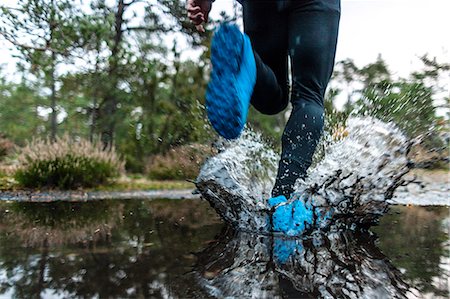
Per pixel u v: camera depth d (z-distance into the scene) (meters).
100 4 7.20
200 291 0.92
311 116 1.71
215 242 1.43
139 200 3.40
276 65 1.90
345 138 1.82
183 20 8.97
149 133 9.51
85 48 5.67
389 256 1.27
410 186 3.80
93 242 1.41
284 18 1.84
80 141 5.89
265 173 2.01
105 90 9.37
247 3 1.87
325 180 1.64
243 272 1.06
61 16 5.36
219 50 1.50
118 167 6.44
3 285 0.94
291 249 1.34
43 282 0.96
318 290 0.94
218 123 1.54
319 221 1.62
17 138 22.05
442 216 2.18
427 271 1.10
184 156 2.67
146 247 1.33
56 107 16.38
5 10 5.06
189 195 4.08
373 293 0.92
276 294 0.91
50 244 1.37
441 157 1.72
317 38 1.74
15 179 5.06
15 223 1.89
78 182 5.22
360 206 1.67
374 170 1.70
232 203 1.73
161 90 9.45
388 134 1.78
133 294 0.89
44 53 5.71
